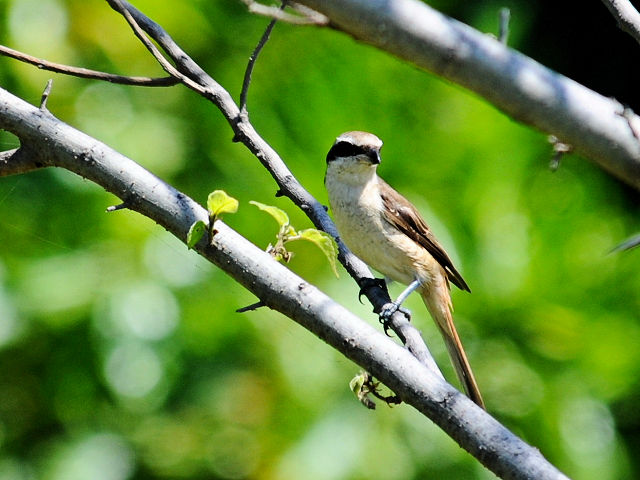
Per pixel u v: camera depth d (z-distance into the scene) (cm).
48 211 1080
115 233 1066
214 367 1062
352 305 1034
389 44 405
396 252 925
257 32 1198
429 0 1275
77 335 1041
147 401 1047
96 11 1138
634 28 495
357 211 918
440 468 1026
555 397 1073
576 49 1465
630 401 1148
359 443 1010
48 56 1115
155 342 1044
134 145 1130
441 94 1166
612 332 1091
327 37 1179
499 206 1131
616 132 416
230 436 1060
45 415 1074
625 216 1280
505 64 406
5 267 1048
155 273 1059
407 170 1145
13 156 580
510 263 1102
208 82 698
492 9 1295
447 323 944
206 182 1138
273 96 1159
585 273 1127
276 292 552
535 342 1089
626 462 1109
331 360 1046
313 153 1126
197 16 1165
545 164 1199
